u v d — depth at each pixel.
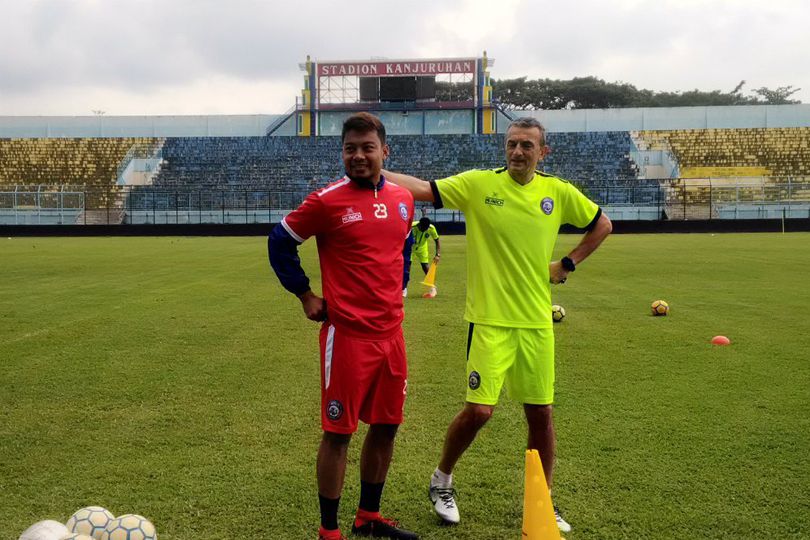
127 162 47.19
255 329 9.38
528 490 3.23
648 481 4.33
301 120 50.47
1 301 12.03
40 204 42.06
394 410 3.72
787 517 3.87
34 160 48.31
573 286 14.01
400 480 4.41
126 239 34.72
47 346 8.26
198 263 19.59
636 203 42.50
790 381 6.58
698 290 13.31
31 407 5.84
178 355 7.79
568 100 81.88
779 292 12.96
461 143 47.53
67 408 5.81
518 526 3.83
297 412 5.70
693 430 5.22
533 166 3.93
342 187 3.60
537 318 3.91
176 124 53.09
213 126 53.19
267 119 52.97
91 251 24.77
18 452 4.83
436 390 6.32
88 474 4.45
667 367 7.14
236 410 5.76
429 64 48.84
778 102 84.19
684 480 4.34
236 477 4.41
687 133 48.78
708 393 6.18
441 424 5.41
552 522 3.19
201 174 46.59
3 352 7.93
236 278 15.77
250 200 43.47
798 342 8.35
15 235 38.44
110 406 5.87
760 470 4.49
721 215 40.97
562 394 6.16
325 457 3.59
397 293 3.70
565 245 27.86
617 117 51.84
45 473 4.46
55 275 16.42
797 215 40.69
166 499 4.10
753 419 5.47
